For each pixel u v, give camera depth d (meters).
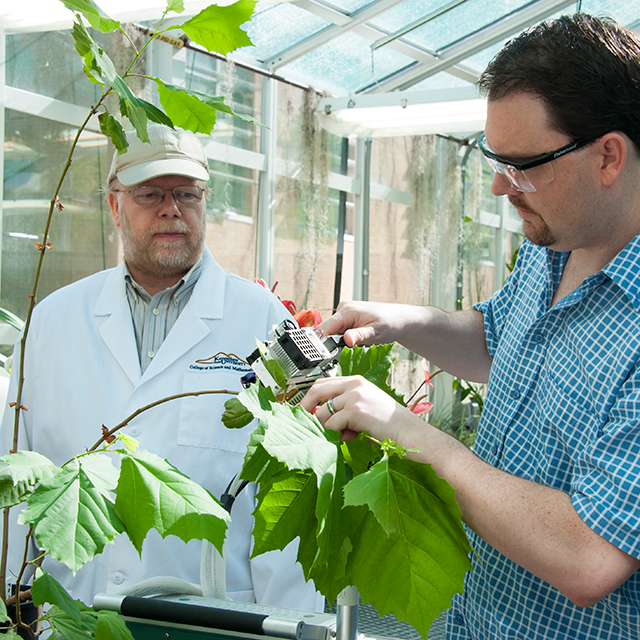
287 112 4.79
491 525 0.81
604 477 0.79
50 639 0.71
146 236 1.65
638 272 0.89
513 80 0.85
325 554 0.64
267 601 1.48
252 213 4.66
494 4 4.74
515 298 1.24
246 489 1.60
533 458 1.04
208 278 1.76
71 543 0.59
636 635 0.88
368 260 5.56
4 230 3.31
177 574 1.52
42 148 3.43
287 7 4.20
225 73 4.29
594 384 0.92
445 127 4.48
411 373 5.77
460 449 0.85
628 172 0.88
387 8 4.38
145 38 3.58
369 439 0.80
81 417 1.63
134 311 1.75
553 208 0.88
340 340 1.12
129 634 0.72
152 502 0.64
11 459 0.65
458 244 6.54
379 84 5.54
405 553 0.69
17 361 1.70
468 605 1.13
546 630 0.97
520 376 1.09
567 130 0.83
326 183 4.94
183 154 1.65
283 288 4.89
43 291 3.48
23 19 2.74
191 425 1.59
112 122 0.72
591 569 0.76
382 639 0.92
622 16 4.98
